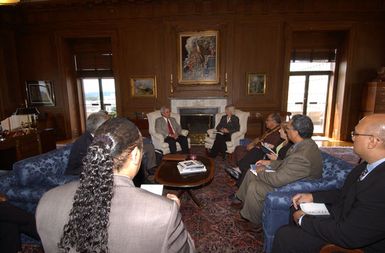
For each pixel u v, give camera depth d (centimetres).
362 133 132
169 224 59
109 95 732
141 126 604
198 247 207
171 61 630
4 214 167
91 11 625
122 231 57
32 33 657
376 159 132
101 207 57
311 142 209
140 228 57
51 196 65
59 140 677
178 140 457
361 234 123
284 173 197
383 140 127
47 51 663
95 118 222
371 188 125
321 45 638
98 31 634
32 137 435
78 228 56
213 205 283
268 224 185
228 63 620
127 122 70
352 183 150
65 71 668
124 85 655
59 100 683
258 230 225
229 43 612
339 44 635
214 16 604
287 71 611
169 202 62
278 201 178
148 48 632
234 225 240
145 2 605
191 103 641
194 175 266
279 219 183
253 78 625
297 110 705
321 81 683
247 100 634
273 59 615
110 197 59
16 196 192
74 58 699
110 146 63
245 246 208
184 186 240
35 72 679
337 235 129
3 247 170
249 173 247
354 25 591
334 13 588
